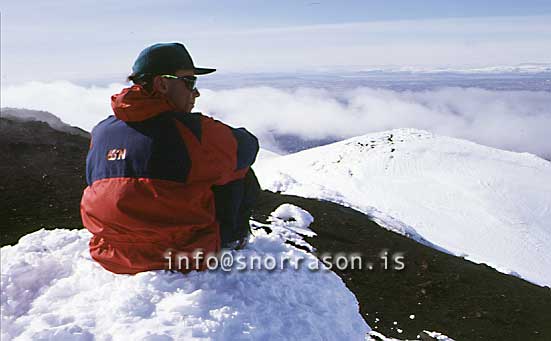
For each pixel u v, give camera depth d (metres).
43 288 2.81
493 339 5.77
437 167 106.12
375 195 93.81
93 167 2.87
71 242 3.46
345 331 3.11
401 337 5.20
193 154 2.74
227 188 3.06
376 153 115.56
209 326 2.39
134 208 2.69
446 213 83.31
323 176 109.06
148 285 2.66
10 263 2.97
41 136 8.41
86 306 2.54
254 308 2.71
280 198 9.27
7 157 7.07
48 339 2.22
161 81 2.78
